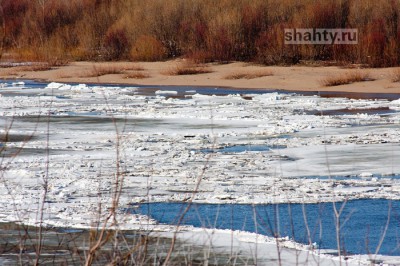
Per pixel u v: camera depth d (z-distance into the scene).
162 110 52.22
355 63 81.88
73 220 21.66
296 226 21.72
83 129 42.59
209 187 26.52
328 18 85.56
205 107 54.09
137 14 104.00
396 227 21.67
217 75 79.31
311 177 28.69
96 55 102.44
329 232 21.23
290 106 54.41
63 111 51.97
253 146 36.09
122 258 14.03
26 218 21.52
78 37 106.00
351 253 19.23
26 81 81.88
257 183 27.31
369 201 24.58
